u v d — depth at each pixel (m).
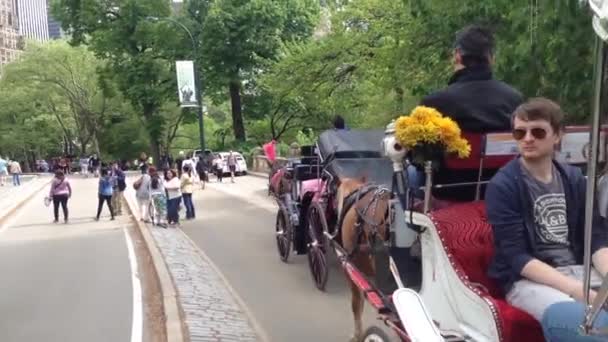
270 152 16.95
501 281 4.00
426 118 4.46
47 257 14.91
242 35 47.38
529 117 3.82
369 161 9.11
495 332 3.71
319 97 26.59
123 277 11.94
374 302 5.39
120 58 54.84
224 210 22.61
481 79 4.94
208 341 7.24
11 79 79.56
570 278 3.60
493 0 8.61
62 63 77.75
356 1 23.47
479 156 4.78
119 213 24.02
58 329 8.66
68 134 88.06
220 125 77.44
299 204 12.01
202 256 13.54
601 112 3.16
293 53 27.33
